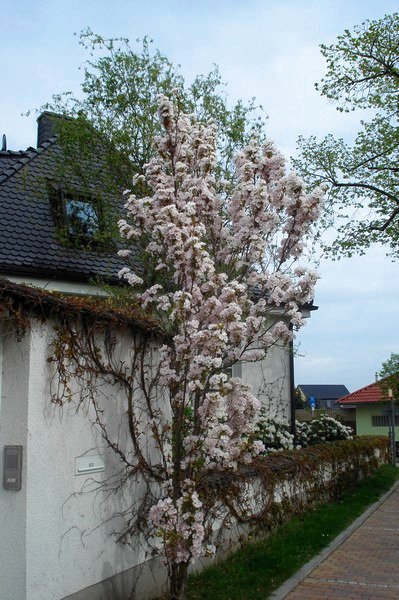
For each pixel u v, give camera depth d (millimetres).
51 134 15617
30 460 4457
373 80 15211
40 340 4652
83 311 5035
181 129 6516
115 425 5598
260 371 14422
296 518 9727
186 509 5207
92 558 5094
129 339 5914
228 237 6375
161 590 6121
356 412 41281
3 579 4387
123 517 5594
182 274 5578
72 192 11586
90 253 11812
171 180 6383
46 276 11180
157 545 6066
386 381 27969
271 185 6402
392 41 14711
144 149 10320
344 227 16000
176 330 5711
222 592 6121
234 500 7367
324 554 8023
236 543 7637
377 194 15680
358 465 15086
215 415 5293
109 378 5562
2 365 4582
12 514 4418
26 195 12461
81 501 5016
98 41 10648
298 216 6203
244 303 5887
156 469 6152
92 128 10695
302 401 52625
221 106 10438
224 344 5172
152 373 6277
